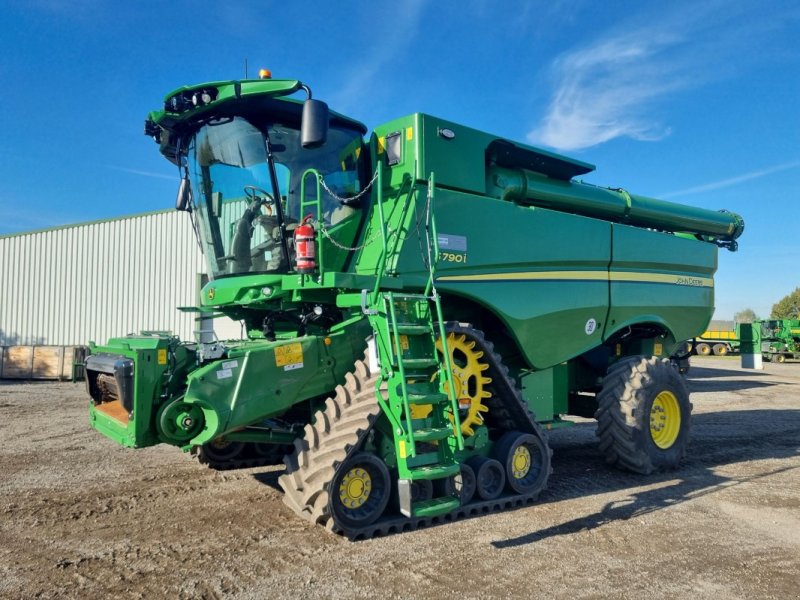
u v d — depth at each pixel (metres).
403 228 5.05
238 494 5.51
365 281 4.75
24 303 22.38
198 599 3.37
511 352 6.21
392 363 4.39
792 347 31.86
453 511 4.78
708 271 8.59
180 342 4.70
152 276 20.98
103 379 5.22
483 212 5.64
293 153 5.30
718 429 9.58
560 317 6.26
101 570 3.78
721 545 4.34
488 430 5.51
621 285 7.03
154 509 5.06
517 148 6.17
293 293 5.02
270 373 4.53
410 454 4.18
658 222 8.06
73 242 22.00
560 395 6.81
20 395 14.43
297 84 4.64
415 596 3.43
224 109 5.18
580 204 6.96
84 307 21.70
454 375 5.00
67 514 4.93
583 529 4.66
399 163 5.38
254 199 5.33
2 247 22.72
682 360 10.01
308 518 4.32
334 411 4.45
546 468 5.50
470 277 5.47
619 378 6.57
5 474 6.31
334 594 3.44
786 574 3.83
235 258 5.52
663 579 3.72
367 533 4.31
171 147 5.99
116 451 7.54
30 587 3.53
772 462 7.17
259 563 3.88
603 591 3.54
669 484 6.10
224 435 4.62
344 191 5.51
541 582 3.65
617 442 6.41
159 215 21.06
